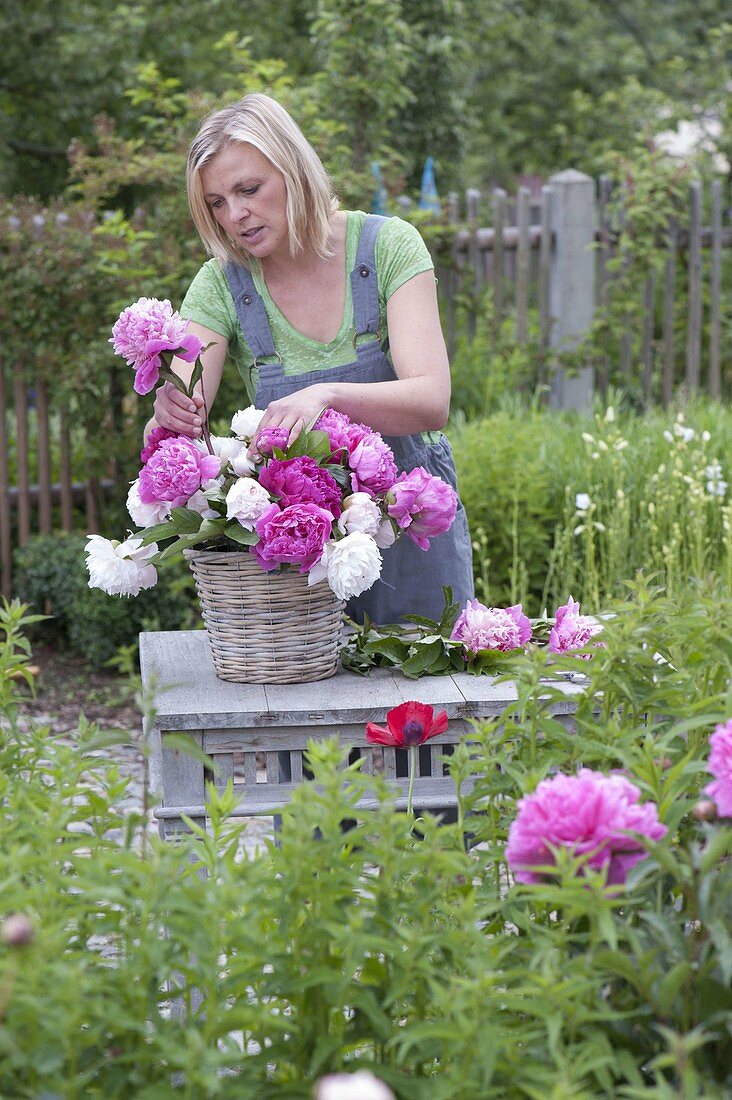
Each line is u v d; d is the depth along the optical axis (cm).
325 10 755
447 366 261
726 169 1217
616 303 779
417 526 232
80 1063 152
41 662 625
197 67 1180
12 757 210
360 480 227
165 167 657
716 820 166
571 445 579
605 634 193
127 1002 152
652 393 834
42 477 693
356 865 173
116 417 679
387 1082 147
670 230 814
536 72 1720
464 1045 142
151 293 625
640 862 158
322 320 269
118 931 160
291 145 252
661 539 506
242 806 221
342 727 221
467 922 159
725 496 541
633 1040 158
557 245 777
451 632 249
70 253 634
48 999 136
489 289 781
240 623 229
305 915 166
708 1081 146
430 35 1002
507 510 541
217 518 222
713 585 213
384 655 244
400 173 753
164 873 154
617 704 196
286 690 229
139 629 598
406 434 255
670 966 160
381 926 161
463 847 181
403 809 225
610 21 1839
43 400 682
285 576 226
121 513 678
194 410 229
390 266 265
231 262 269
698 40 1812
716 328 825
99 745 179
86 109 1177
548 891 150
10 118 1195
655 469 554
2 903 152
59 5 1134
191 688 231
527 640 246
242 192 252
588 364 769
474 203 768
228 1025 149
